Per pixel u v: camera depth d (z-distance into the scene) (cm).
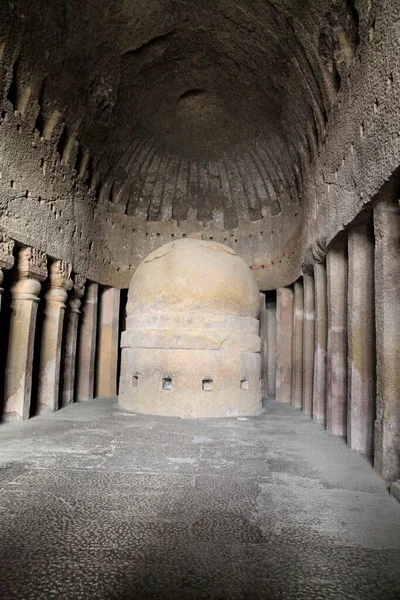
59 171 958
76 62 893
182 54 1046
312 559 295
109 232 1270
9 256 753
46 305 958
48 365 938
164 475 473
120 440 635
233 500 402
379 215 514
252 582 266
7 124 754
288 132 1045
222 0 861
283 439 671
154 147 1312
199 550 305
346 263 759
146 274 903
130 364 907
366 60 550
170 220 1403
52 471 481
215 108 1216
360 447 614
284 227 1223
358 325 636
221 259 896
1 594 249
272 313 1365
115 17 885
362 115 566
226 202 1388
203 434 683
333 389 737
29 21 732
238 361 858
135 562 287
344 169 654
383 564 290
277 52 884
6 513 363
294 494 423
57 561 286
